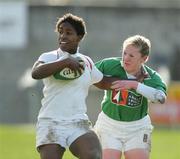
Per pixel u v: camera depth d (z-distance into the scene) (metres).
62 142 24.98
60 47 25.45
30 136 78.25
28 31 120.31
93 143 25.00
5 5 119.06
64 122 25.06
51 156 24.75
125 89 27.14
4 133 82.00
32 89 104.88
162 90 27.55
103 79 27.23
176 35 122.56
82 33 25.55
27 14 120.38
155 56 121.31
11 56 119.25
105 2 123.81
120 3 124.38
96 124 28.86
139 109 28.14
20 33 119.38
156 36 122.38
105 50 121.38
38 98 104.88
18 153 59.22
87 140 25.00
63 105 25.09
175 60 121.12
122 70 28.00
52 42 120.69
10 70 118.31
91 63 26.05
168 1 126.50
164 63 120.69
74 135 25.03
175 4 125.38
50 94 25.19
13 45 119.31
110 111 28.27
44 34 120.56
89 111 97.69
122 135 28.23
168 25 122.81
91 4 121.94
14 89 114.88
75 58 25.16
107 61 28.23
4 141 71.81
